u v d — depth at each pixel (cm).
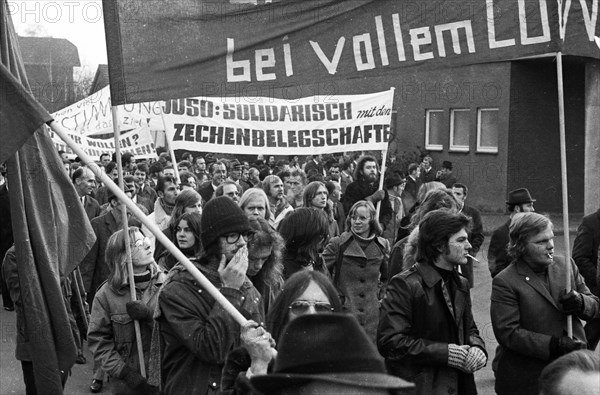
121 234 648
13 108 467
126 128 1788
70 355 556
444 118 2875
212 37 565
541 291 582
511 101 2631
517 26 599
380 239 791
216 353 461
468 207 1060
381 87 2845
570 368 269
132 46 551
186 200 819
